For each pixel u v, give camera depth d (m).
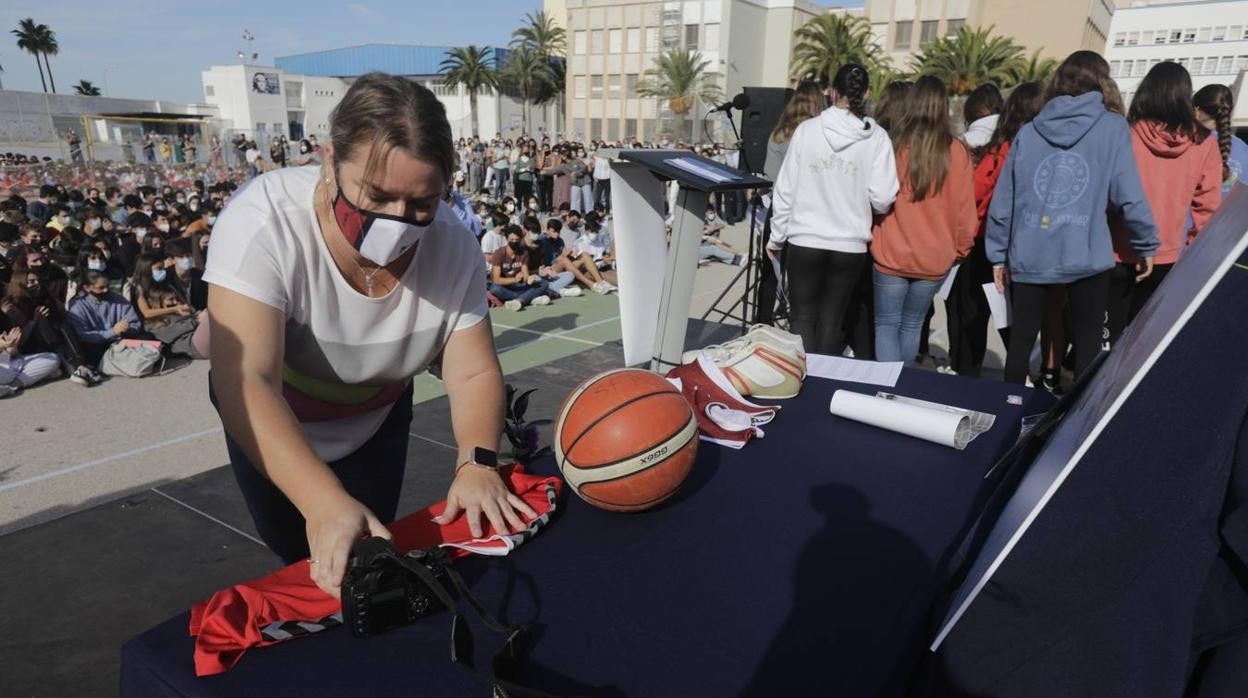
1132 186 3.25
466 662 0.98
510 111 59.28
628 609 1.20
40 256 5.37
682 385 2.14
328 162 1.25
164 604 2.57
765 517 1.52
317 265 1.37
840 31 44.09
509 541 1.34
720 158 15.53
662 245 3.21
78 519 3.11
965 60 39.50
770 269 5.01
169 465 3.80
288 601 1.14
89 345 5.39
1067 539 1.04
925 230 3.71
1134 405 1.00
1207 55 55.19
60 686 2.18
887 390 2.36
